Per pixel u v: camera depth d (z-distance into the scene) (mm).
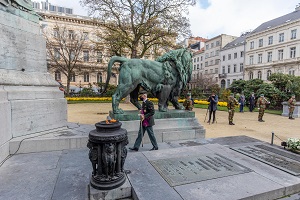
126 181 3133
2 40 4973
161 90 6281
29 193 3006
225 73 51969
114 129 3025
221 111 16500
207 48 59688
